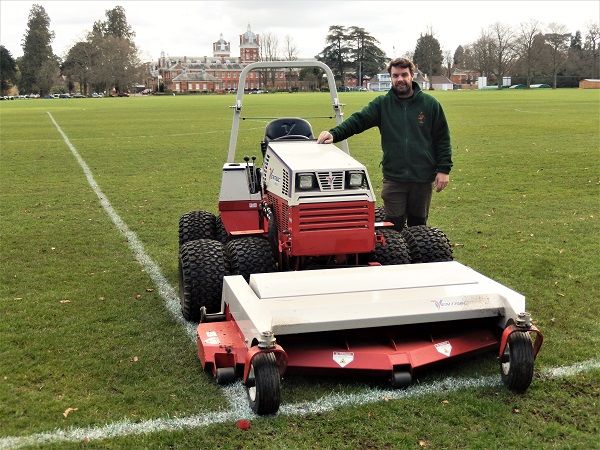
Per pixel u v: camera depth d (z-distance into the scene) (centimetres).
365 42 13788
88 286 727
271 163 592
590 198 1177
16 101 9456
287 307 439
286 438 402
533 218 1029
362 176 538
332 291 460
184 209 1162
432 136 657
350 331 473
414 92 645
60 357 533
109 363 520
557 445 387
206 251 589
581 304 633
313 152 583
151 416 432
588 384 465
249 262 561
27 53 13800
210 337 481
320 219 529
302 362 448
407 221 698
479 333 487
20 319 621
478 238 909
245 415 430
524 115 3572
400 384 451
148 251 876
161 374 498
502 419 417
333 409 434
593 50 12600
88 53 13500
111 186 1424
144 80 15812
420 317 446
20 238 952
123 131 3022
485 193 1259
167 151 2111
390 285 471
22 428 421
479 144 2117
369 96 7294
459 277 487
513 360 433
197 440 402
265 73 13225
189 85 15412
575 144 2047
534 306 629
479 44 12769
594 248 838
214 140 2470
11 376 498
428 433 404
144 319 620
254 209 675
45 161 1886
